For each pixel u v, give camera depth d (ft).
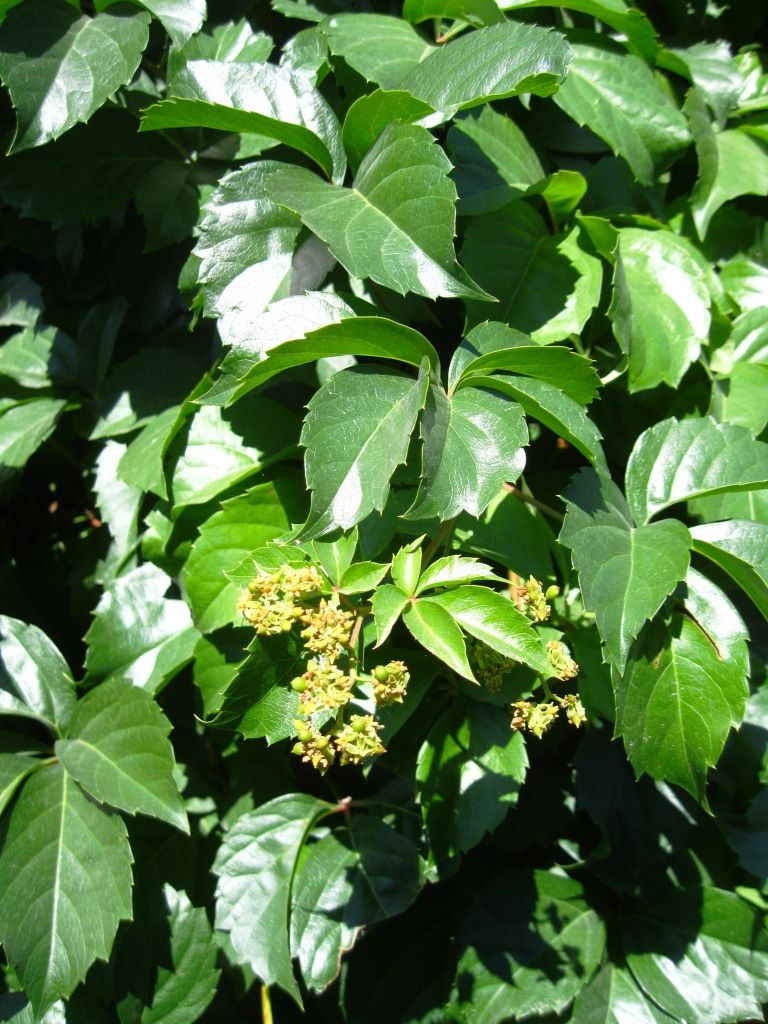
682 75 1.78
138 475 1.57
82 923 1.43
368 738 1.21
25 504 2.03
